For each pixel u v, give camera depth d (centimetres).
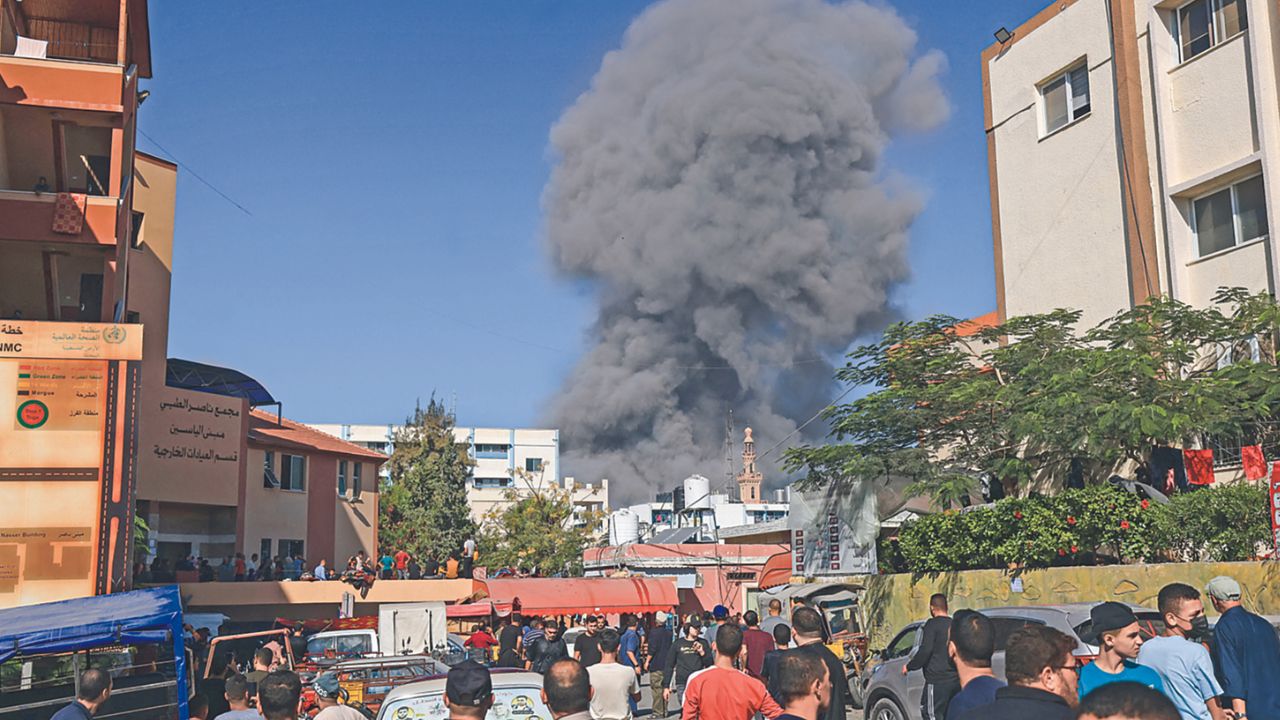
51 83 2020
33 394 1831
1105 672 591
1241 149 1988
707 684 701
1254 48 1947
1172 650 632
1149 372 1739
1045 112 2473
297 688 666
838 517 2323
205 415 3538
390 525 5412
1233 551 1530
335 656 1814
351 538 4219
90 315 2292
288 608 3356
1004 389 1948
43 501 1803
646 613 3322
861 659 1961
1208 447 1884
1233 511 1529
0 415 1809
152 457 3344
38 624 1134
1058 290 2377
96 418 1845
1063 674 471
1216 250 2041
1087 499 1673
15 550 1780
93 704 762
